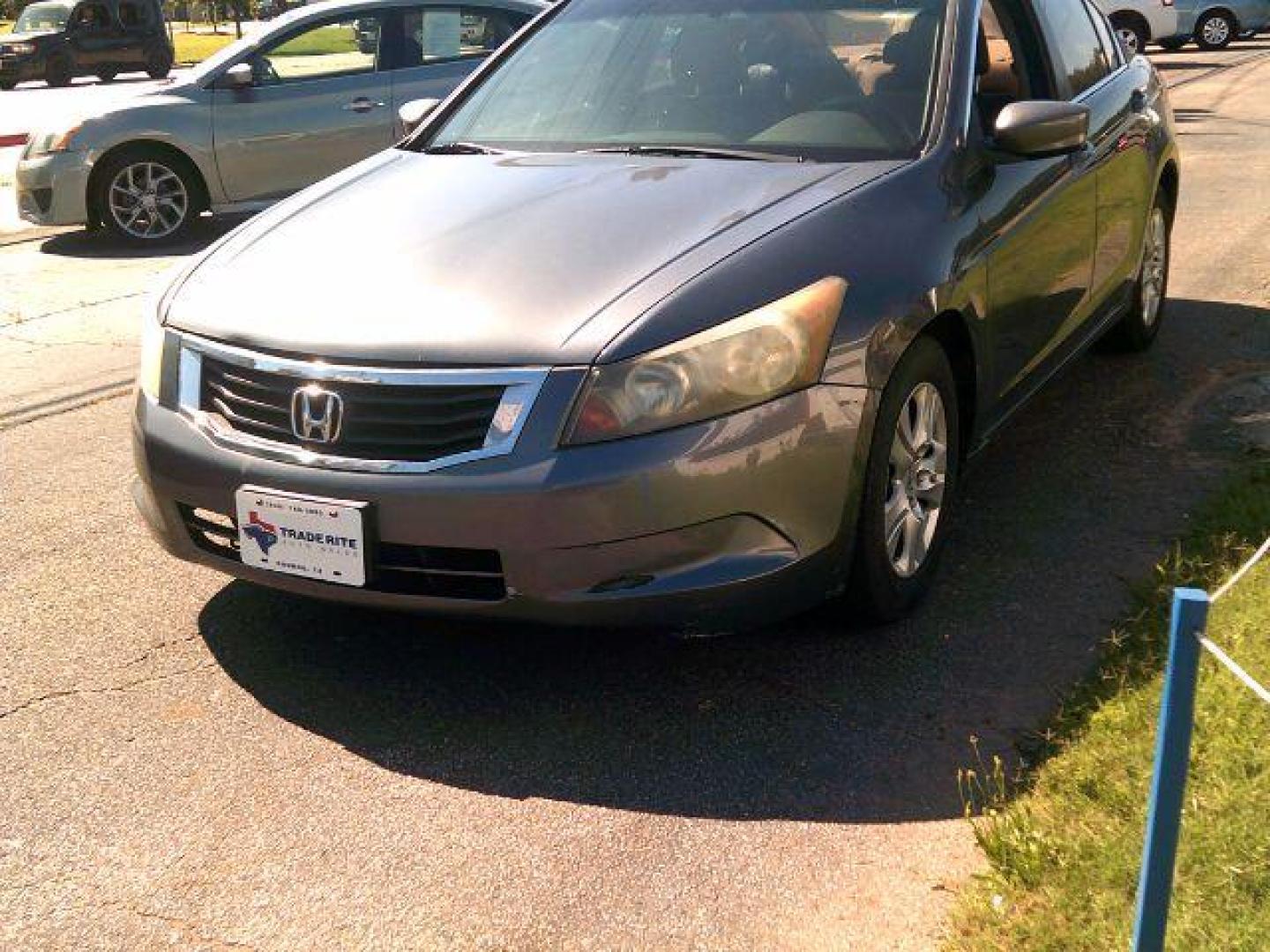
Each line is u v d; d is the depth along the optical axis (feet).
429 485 9.82
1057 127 12.64
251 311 10.92
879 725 10.34
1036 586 12.43
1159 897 5.87
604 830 9.21
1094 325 16.26
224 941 8.23
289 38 31.53
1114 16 72.79
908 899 8.36
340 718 10.71
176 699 11.05
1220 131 41.65
